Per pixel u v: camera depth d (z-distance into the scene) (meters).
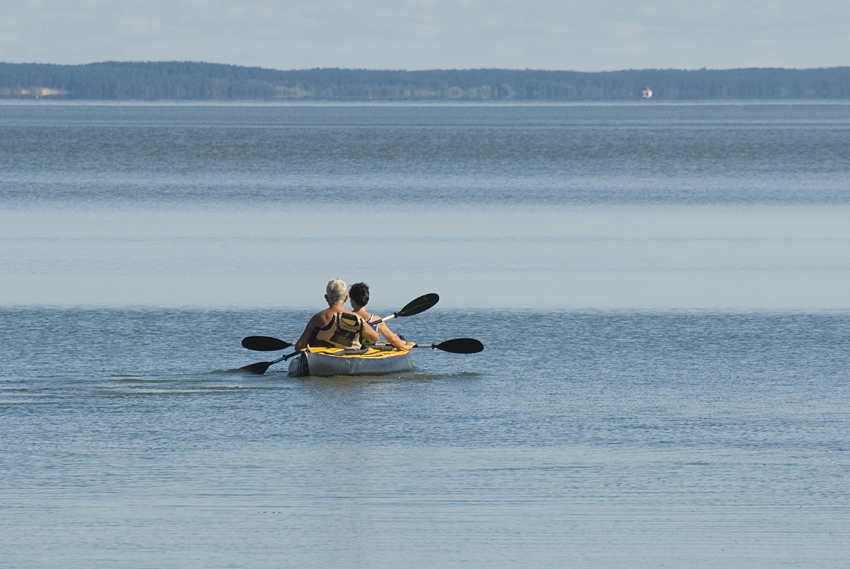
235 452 39.00
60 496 34.03
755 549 29.95
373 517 32.31
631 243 106.44
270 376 52.91
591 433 41.59
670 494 34.41
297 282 82.44
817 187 173.25
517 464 37.56
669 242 107.25
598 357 56.88
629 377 52.03
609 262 93.69
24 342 59.75
